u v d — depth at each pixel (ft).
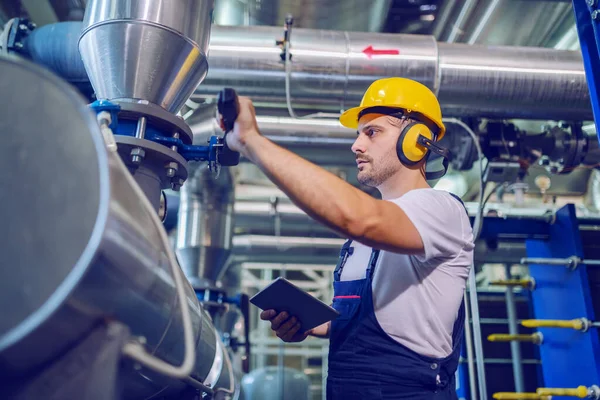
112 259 2.23
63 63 6.98
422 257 3.55
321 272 21.27
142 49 4.40
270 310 4.17
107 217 2.01
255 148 3.11
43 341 2.01
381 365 3.61
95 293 2.15
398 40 8.05
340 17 8.52
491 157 9.07
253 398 15.94
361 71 7.86
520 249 11.33
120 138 3.79
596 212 13.14
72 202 2.03
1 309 1.94
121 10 4.41
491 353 9.57
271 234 14.55
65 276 1.95
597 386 6.94
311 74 7.83
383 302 3.76
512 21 9.43
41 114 2.14
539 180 10.01
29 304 1.94
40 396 2.08
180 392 3.92
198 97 8.41
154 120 4.13
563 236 8.09
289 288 3.72
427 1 9.09
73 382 2.11
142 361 2.22
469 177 12.28
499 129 9.10
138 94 4.39
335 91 8.00
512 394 7.38
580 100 8.25
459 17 9.45
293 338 4.41
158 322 2.84
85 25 4.56
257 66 7.79
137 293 2.48
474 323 7.88
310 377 21.15
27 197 2.06
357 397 3.62
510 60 8.11
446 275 3.76
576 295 7.55
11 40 7.13
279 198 13.75
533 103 8.25
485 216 8.55
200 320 4.09
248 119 3.16
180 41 4.55
